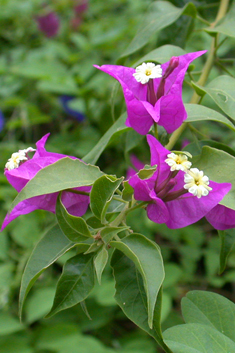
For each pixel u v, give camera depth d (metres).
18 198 0.20
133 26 0.58
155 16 0.34
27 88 0.64
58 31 0.69
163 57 0.28
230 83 0.26
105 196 0.21
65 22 0.72
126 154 0.35
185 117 0.24
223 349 0.21
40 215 0.45
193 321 0.24
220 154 0.22
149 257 0.20
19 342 0.38
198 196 0.21
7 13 0.69
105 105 0.49
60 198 0.22
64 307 0.21
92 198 0.21
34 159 0.23
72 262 0.21
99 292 0.41
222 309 0.24
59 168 0.21
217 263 0.51
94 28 0.66
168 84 0.24
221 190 0.22
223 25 0.30
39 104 0.66
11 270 0.43
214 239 0.54
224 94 0.25
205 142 0.29
